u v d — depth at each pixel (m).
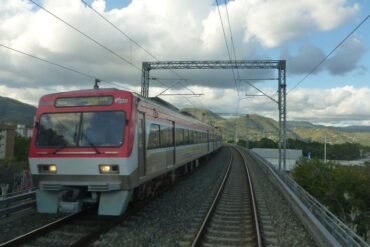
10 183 23.25
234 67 29.62
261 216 12.62
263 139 105.00
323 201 37.81
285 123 29.00
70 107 10.62
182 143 19.23
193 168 27.80
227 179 23.89
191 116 25.19
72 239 8.74
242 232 10.27
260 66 29.14
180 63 29.86
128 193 10.22
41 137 10.54
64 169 10.21
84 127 10.33
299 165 45.41
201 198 15.62
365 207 35.47
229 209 13.76
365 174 39.03
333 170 41.31
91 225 10.12
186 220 11.27
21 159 48.91
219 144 55.94
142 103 11.56
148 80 30.03
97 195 10.28
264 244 9.09
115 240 8.77
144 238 9.05
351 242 7.62
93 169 10.05
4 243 7.73
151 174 12.64
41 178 10.43
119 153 9.92
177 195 15.94
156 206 13.19
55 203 10.33
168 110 15.81
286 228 11.10
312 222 10.02
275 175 22.62
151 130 12.63
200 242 8.94
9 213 10.20
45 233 9.10
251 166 36.22
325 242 8.60
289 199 15.58
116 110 10.31
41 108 10.84
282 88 29.19
